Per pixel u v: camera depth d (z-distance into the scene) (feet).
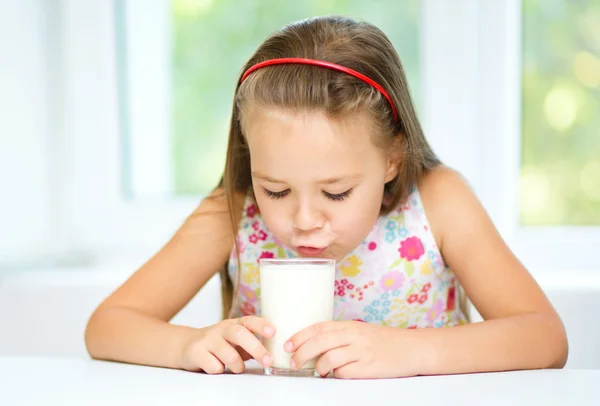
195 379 3.02
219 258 4.32
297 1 6.68
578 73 6.23
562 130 6.27
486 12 6.16
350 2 6.54
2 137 6.34
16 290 5.64
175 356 3.32
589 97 6.23
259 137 3.38
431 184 4.19
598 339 5.04
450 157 6.26
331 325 3.13
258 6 6.78
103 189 6.97
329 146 3.29
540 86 6.27
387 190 4.09
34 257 6.66
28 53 6.66
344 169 3.32
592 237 6.19
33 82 6.72
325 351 3.07
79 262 6.89
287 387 2.82
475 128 6.23
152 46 7.02
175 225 6.87
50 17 6.91
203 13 6.93
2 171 6.32
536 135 6.29
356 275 4.27
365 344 3.07
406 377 3.05
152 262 4.18
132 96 7.06
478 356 3.20
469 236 4.04
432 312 4.34
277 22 6.73
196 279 4.24
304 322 3.18
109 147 6.97
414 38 6.42
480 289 3.96
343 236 3.43
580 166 6.27
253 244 4.36
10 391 2.76
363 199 3.45
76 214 6.97
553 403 2.49
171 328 3.51
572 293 5.07
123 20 7.01
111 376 3.09
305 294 3.18
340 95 3.31
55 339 5.61
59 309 5.61
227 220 4.32
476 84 6.22
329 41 3.56
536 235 6.24
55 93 6.96
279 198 3.45
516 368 3.30
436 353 3.13
